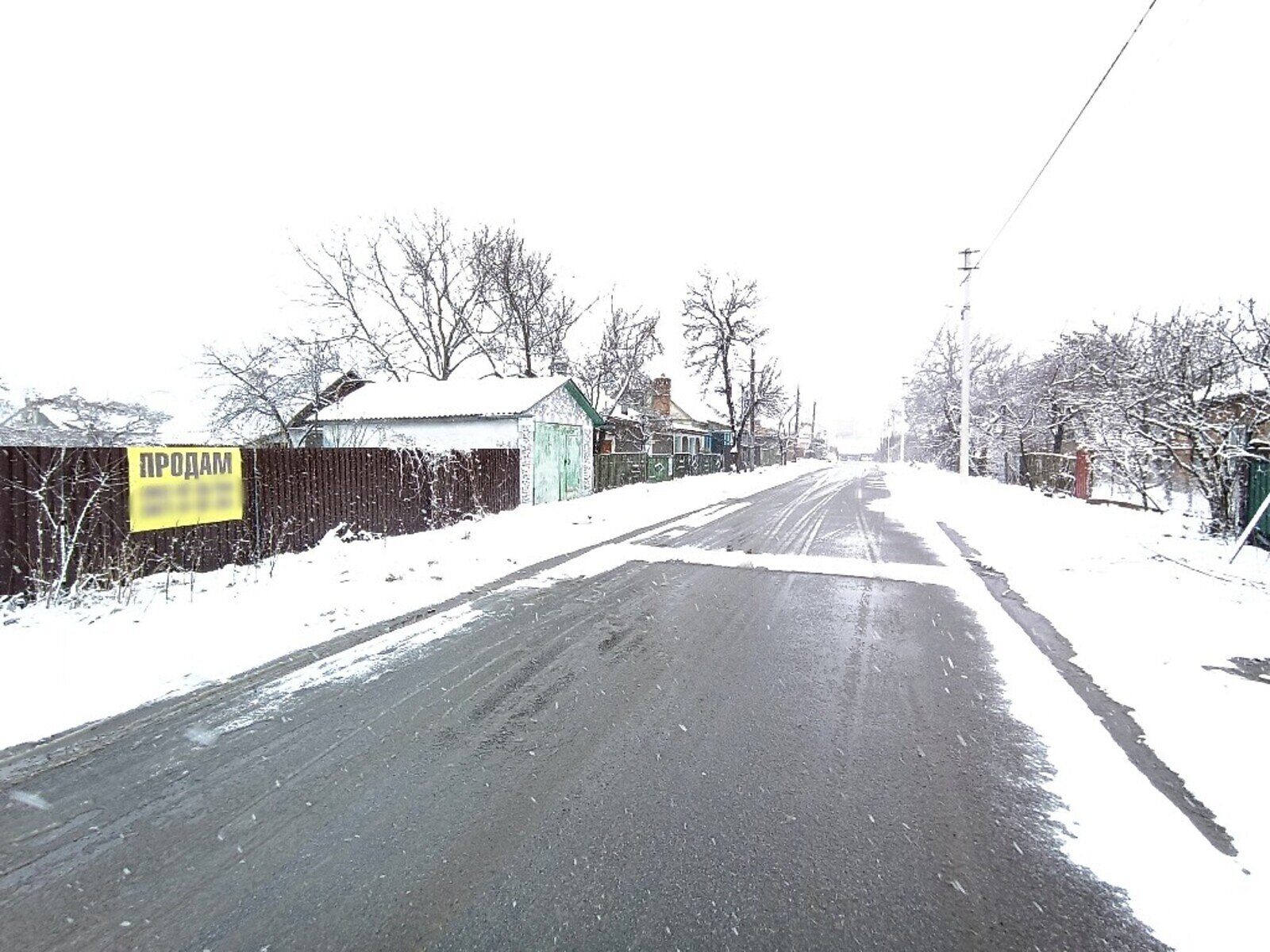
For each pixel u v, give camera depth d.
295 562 8.25
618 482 22.11
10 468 5.70
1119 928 2.21
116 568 6.46
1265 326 10.30
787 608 6.37
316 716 3.88
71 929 2.20
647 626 5.77
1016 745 3.52
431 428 16.19
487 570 8.04
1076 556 8.69
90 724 3.75
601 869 2.50
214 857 2.58
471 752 3.44
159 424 13.03
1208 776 3.17
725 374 37.12
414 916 2.25
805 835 2.72
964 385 23.31
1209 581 7.06
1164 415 11.86
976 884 2.43
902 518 14.09
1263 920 2.23
